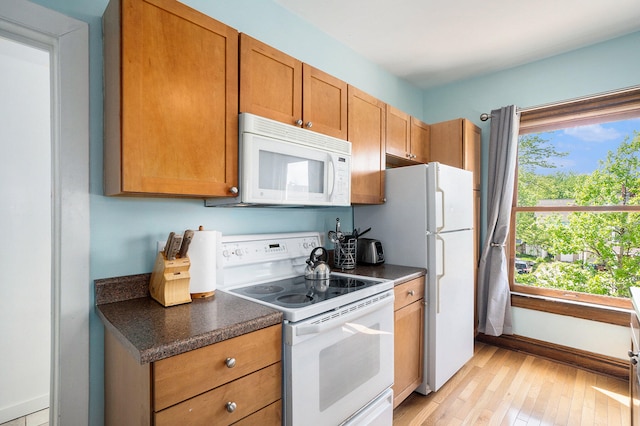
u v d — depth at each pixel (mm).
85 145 1221
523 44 2475
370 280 1787
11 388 1920
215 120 1285
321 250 2133
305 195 1627
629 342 2318
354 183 2014
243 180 1362
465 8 2016
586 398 2078
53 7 1162
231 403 998
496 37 2371
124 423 1032
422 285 2078
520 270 2893
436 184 2094
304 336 1192
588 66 2508
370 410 1541
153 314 1128
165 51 1138
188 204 1535
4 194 1911
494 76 2990
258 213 1857
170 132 1152
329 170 1746
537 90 2756
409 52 2598
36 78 2029
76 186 1202
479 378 2344
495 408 1973
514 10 2037
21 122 1968
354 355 1448
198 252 1351
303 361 1201
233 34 1353
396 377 1841
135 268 1359
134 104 1062
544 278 2770
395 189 2287
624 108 2367
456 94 3229
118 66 1066
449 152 2834
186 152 1195
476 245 2971
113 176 1144
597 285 2529
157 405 841
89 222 1234
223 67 1315
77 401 1204
